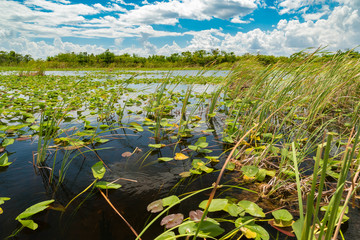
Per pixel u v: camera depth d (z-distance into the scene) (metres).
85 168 1.57
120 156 1.79
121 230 0.97
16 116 3.08
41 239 0.92
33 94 4.99
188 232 0.86
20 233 0.95
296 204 1.18
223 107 4.09
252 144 2.08
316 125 2.60
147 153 1.86
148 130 2.54
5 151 1.87
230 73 3.21
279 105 2.43
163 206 1.08
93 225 1.01
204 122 2.91
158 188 1.33
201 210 1.09
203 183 1.39
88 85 7.16
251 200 1.21
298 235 0.79
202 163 1.53
